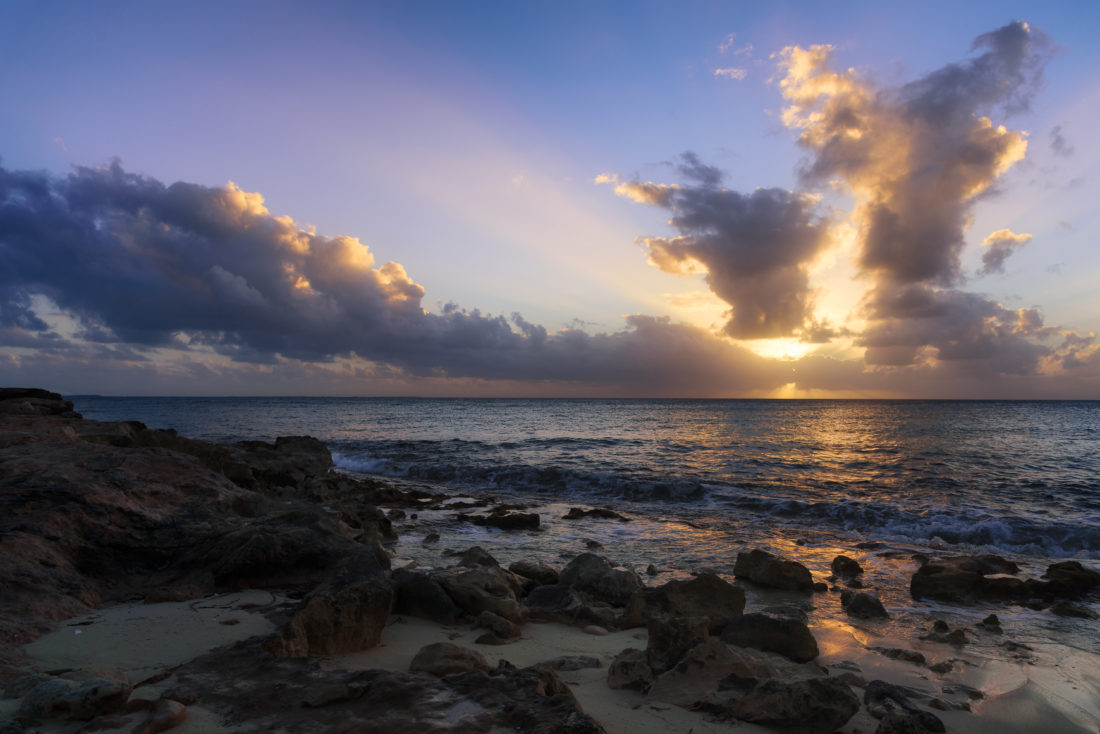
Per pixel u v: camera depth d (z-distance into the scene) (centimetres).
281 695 390
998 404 18500
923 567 932
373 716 362
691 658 481
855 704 414
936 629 731
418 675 425
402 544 1204
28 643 507
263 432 5234
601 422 7506
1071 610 816
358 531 1143
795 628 606
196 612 604
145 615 593
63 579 638
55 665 459
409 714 362
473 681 411
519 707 367
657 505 1828
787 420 7894
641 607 686
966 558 1053
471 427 6412
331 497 1730
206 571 710
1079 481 2256
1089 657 641
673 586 701
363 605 542
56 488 791
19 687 403
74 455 933
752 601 862
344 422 7225
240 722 356
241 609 615
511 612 672
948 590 885
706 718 418
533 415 9700
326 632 514
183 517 822
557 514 1636
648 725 408
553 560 1088
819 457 3172
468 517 1507
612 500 1933
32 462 875
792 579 927
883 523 1520
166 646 504
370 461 2927
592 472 2502
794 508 1684
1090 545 1315
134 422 1534
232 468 1562
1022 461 2970
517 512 1603
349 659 508
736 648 618
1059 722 459
